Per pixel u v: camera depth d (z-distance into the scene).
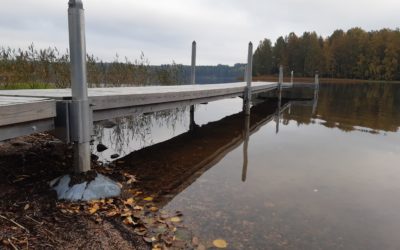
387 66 57.34
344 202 3.50
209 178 4.14
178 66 11.14
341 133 7.82
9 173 3.23
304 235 2.73
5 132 2.52
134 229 2.61
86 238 2.30
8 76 7.00
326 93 24.91
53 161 3.82
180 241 2.50
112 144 5.89
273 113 11.88
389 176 4.46
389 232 2.85
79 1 2.87
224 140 6.74
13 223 2.29
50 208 2.65
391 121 9.93
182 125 8.51
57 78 7.59
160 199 3.35
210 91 7.88
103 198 3.02
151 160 4.91
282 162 5.07
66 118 3.01
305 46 65.62
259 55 70.44
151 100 5.03
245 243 2.54
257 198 3.51
